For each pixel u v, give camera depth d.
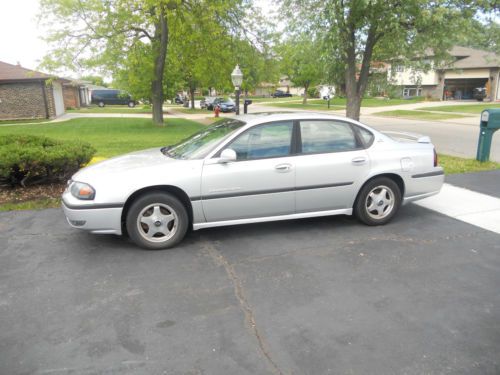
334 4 10.60
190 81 41.94
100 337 3.00
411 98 49.25
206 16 17.31
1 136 7.50
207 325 3.13
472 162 9.45
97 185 4.38
